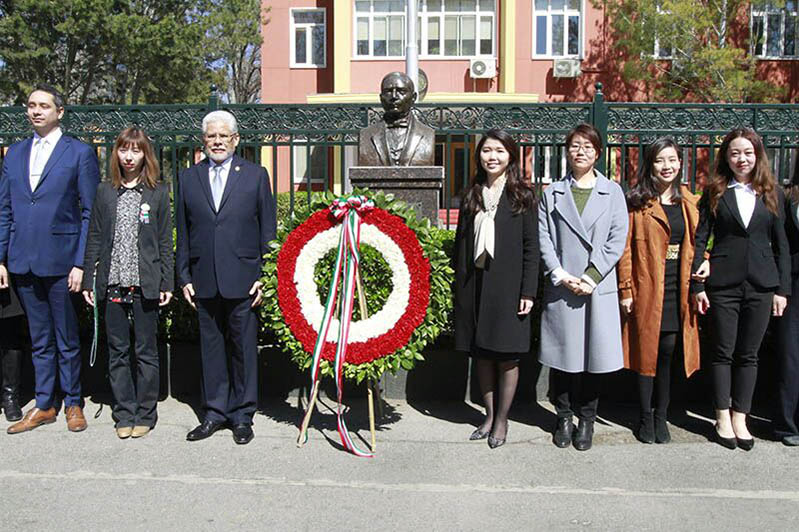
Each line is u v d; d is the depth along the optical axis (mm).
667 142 4191
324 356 4180
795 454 4117
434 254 4234
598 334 4090
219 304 4355
